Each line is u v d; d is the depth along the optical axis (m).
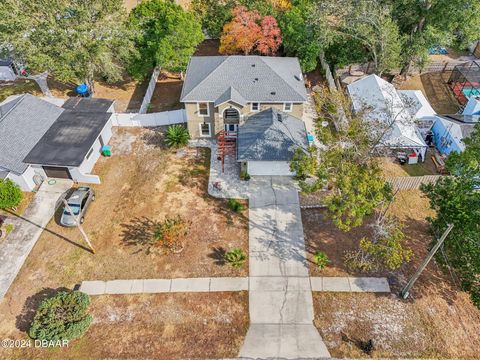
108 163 35.41
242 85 34.81
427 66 48.16
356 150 26.75
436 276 26.67
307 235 29.25
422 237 29.20
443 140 37.09
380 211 28.23
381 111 35.44
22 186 32.28
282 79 35.09
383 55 41.66
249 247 28.41
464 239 23.38
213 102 34.47
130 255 28.03
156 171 34.50
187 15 43.41
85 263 27.61
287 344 23.25
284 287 26.09
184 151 36.56
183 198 32.03
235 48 43.38
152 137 38.25
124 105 42.75
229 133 37.31
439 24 40.81
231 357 22.72
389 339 23.42
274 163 32.94
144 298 25.62
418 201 31.95
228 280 26.52
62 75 38.19
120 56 40.59
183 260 27.67
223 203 31.61
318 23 42.53
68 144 33.50
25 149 32.53
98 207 31.45
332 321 24.34
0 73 45.31
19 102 35.22
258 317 24.58
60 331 22.86
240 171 34.38
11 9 36.56
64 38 36.81
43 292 26.06
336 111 33.81
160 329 24.08
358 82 41.25
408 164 36.09
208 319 24.53
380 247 24.08
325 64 45.84
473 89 44.44
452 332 23.78
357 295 25.64
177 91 44.66
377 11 41.16
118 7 40.41
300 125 35.66
